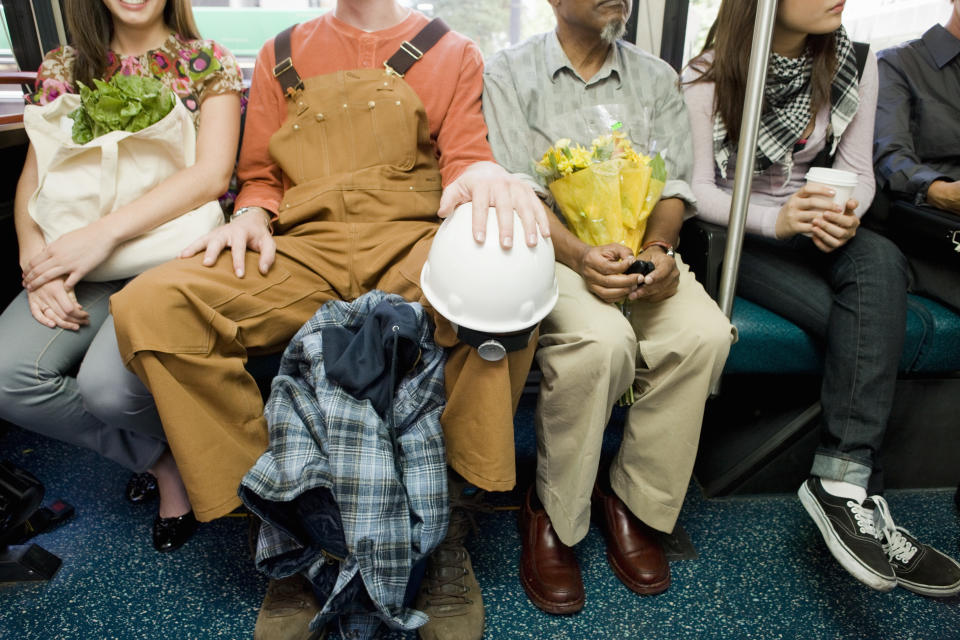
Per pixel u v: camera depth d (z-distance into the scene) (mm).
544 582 1117
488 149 1297
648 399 1135
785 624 1090
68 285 1114
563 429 1100
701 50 1438
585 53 1338
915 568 1150
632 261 1074
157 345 945
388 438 946
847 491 1143
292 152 1271
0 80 1496
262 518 940
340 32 1308
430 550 950
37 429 1165
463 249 895
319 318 1055
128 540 1284
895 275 1191
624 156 1144
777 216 1281
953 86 1514
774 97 1365
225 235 1113
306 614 1040
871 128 1407
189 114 1266
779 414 1364
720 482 1408
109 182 1140
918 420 1379
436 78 1299
